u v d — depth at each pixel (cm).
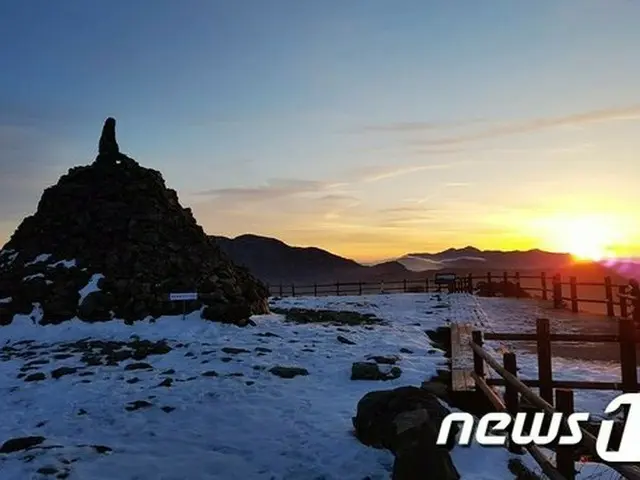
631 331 823
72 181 2284
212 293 1853
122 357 1330
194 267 1983
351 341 1552
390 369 1170
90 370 1216
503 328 1931
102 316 1734
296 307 2658
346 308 2634
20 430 852
